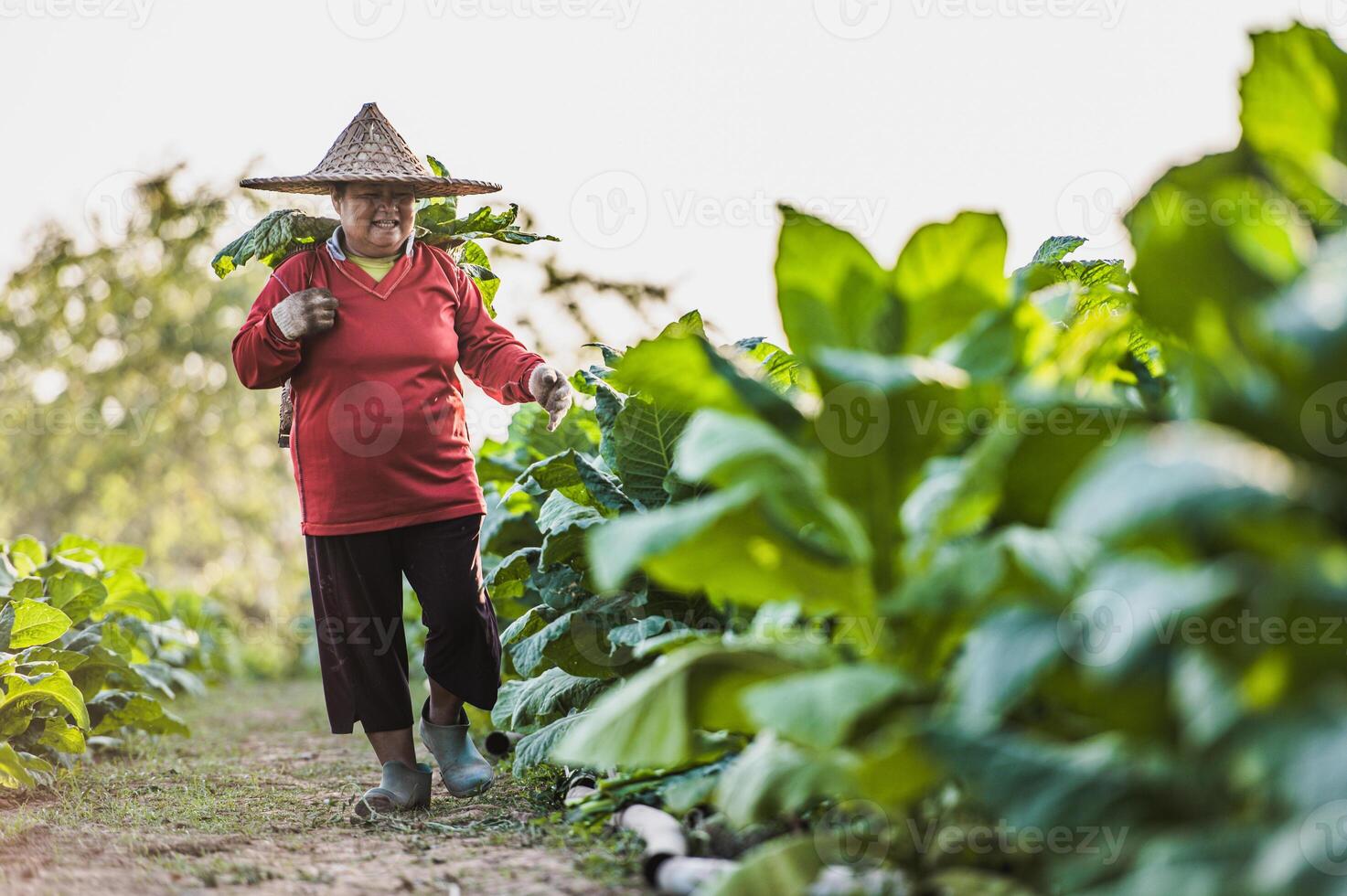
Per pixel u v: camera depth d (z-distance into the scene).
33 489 25.92
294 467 5.82
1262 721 2.45
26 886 4.12
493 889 3.96
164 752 8.15
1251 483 2.46
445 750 5.99
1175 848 2.44
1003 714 2.94
